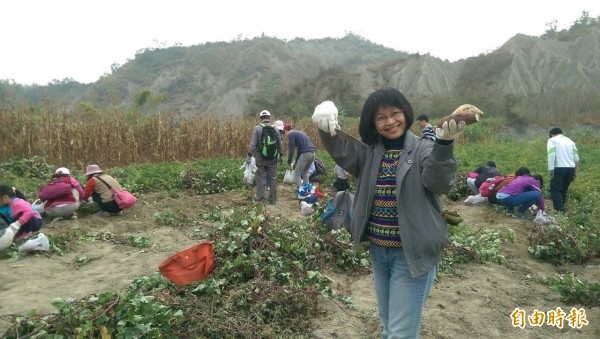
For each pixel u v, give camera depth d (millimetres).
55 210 8164
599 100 50781
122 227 8008
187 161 14836
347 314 4645
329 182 12211
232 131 17266
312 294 4672
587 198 10031
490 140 29547
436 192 2729
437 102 54938
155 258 6156
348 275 5855
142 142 15609
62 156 14031
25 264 5930
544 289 5609
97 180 8586
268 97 71062
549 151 9344
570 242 6789
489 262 6465
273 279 4832
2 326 4156
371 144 2982
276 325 4230
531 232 7621
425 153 2762
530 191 8781
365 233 3070
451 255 6422
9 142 13992
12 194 6812
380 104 2805
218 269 5047
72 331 3572
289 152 10422
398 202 2809
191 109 82000
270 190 10070
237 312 4273
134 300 3885
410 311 2857
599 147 24047
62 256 6312
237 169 12680
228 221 5949
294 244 5660
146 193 10633
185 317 4082
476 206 10047
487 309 4898
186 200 10109
